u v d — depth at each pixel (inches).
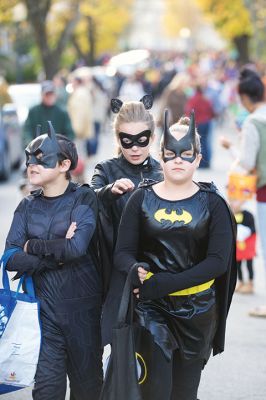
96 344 394.9
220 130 2564.0
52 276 387.9
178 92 1323.8
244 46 3791.8
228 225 366.9
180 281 358.3
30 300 380.8
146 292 359.9
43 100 1011.9
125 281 384.8
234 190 670.5
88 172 1483.8
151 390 363.6
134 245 370.0
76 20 2445.9
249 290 734.5
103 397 349.7
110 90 3046.3
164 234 365.1
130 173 423.5
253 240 727.1
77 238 379.9
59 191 394.3
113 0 4362.7
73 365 393.4
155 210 366.9
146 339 363.6
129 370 346.3
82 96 1421.0
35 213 392.2
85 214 387.5
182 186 368.5
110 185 393.4
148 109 443.2
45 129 1013.2
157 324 364.5
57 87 1731.1
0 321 378.9
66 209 390.6
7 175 1508.4
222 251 362.6
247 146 622.8
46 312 387.2
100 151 1964.8
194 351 371.9
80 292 391.5
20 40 3754.9
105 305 396.8
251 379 526.0
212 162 1759.4
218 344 386.0
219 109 1967.3
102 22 4877.0
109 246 402.6
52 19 2657.5
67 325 387.9
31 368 378.3
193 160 366.0
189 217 364.5
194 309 368.5
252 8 2377.0
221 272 363.3
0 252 890.1
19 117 1745.8
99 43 5447.8
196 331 370.6
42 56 2423.7
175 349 374.0
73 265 390.3
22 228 391.9
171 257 366.9
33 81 4079.7
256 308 666.8
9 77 4025.6
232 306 694.5
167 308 368.5
